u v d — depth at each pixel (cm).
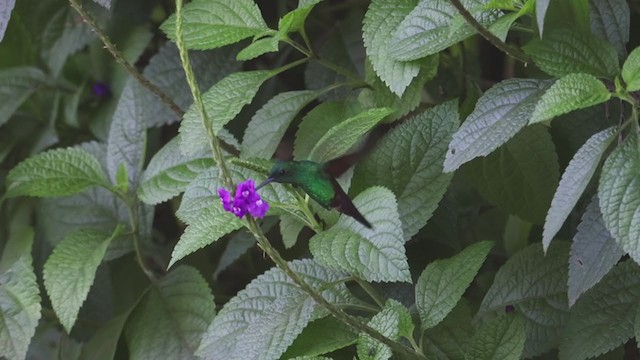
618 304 161
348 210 152
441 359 163
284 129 169
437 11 158
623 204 148
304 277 162
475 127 155
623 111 164
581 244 154
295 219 165
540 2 147
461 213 179
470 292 179
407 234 163
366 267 152
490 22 158
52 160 177
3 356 173
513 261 166
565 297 164
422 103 176
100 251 173
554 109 149
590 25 162
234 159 152
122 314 180
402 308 156
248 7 165
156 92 168
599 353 160
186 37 165
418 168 164
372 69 168
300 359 156
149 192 173
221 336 162
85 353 177
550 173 166
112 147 180
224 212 156
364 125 154
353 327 157
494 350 156
